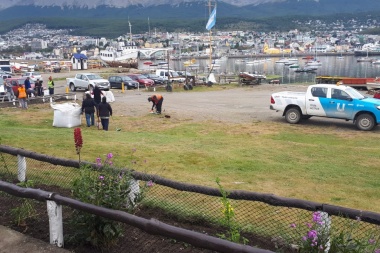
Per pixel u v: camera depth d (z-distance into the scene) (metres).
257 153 11.30
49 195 4.04
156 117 19.98
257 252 2.89
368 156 11.27
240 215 5.46
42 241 4.15
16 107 23.56
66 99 27.45
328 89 17.45
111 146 11.25
